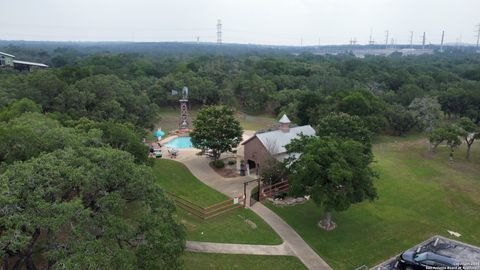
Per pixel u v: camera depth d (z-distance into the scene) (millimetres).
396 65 168125
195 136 53344
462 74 134625
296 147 42469
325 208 34750
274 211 40219
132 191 25109
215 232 35406
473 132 63500
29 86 66188
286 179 45188
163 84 104062
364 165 35969
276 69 140000
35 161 23828
